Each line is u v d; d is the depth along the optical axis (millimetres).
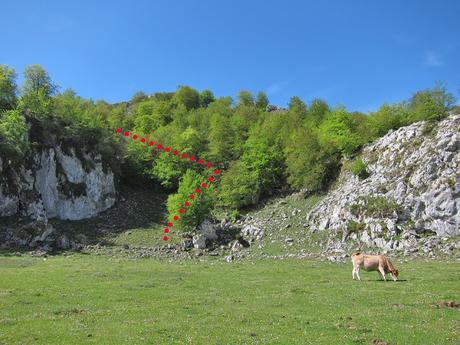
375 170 68688
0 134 68688
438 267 38094
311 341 16469
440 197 53812
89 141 84625
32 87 93125
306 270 39469
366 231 56500
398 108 88625
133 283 32062
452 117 64438
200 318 20578
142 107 153750
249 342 16469
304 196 79812
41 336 17562
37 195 70250
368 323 19078
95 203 79688
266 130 101625
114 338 17188
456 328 17859
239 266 44844
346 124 90750
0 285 30609
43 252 55594
